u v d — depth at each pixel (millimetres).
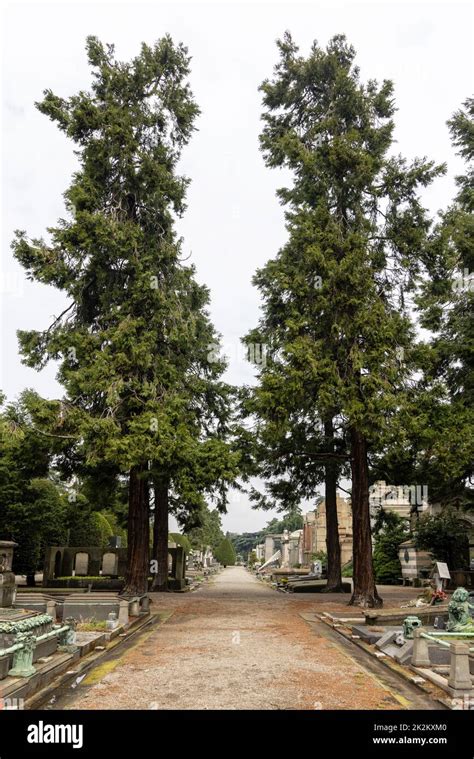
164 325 20344
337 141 20141
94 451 17859
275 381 18812
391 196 20969
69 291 19797
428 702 8062
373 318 19141
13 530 28781
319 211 20125
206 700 7934
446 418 19516
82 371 18297
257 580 50438
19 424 18297
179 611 18781
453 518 32094
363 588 19859
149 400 18781
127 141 20547
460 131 27859
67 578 28125
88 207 19750
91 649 11320
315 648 11977
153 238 21234
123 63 21906
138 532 20234
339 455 23234
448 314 25469
